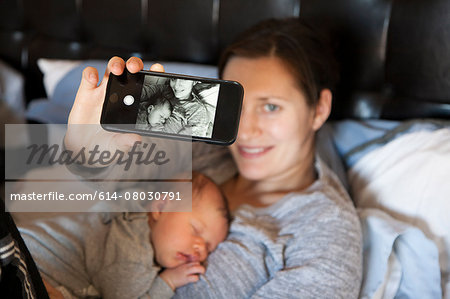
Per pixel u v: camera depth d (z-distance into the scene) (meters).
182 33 1.32
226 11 1.25
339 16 1.12
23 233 0.69
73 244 0.70
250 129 0.77
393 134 0.99
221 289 0.67
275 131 0.77
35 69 1.51
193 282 0.68
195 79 0.50
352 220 0.74
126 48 1.41
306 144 0.83
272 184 0.85
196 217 0.73
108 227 0.74
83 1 1.40
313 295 0.64
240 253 0.71
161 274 0.68
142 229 0.72
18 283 0.39
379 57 1.10
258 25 0.87
